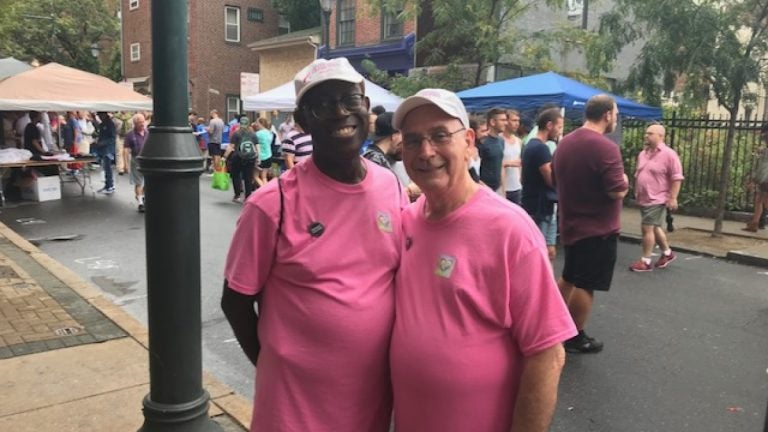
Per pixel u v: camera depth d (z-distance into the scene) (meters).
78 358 4.43
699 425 3.83
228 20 28.52
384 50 19.31
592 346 5.00
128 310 6.00
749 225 10.32
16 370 4.21
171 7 2.66
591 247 4.73
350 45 20.98
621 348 5.11
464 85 14.71
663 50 9.70
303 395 1.96
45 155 12.94
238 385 4.38
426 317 1.82
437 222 1.86
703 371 4.65
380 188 2.05
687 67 9.50
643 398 4.20
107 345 4.69
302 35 23.23
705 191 11.84
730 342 5.27
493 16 13.73
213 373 4.57
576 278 4.84
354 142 1.97
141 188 11.70
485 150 7.23
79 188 14.54
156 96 2.69
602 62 12.41
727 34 9.27
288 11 28.17
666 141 12.20
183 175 2.70
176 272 2.76
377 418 2.05
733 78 9.29
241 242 2.00
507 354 1.78
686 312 6.11
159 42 2.67
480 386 1.76
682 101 10.59
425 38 14.39
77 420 3.58
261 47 24.53
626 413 3.99
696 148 11.94
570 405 4.09
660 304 6.37
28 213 11.22
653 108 10.77
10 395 3.86
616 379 4.50
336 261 1.94
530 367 1.73
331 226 1.96
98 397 3.86
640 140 12.94
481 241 1.76
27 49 33.25
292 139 8.46
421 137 1.80
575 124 12.56
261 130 12.81
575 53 17.77
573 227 4.78
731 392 4.30
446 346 1.76
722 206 9.93
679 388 4.36
